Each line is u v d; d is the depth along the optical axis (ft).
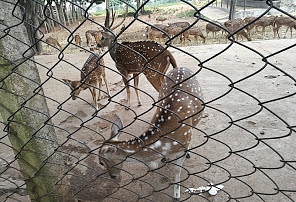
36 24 31.17
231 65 20.57
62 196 7.06
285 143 10.61
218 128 12.10
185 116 7.55
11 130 6.08
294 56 21.50
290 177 8.87
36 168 6.42
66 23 63.98
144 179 9.33
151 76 13.26
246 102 14.39
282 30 38.55
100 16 68.18
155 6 84.69
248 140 11.05
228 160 9.91
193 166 9.76
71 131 13.01
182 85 8.45
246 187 8.59
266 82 16.84
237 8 55.83
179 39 36.22
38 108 5.93
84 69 14.23
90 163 10.48
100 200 8.59
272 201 7.95
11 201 8.57
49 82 20.22
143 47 12.96
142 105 15.26
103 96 16.75
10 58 5.19
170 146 7.44
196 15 2.75
